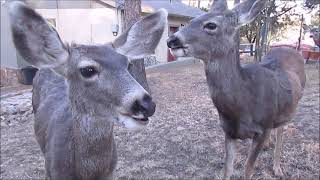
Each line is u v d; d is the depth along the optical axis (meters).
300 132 1.43
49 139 0.77
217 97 0.91
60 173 0.70
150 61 3.78
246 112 0.90
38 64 0.61
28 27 0.58
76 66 0.61
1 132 1.61
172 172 1.16
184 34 0.88
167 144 1.36
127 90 0.57
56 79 0.99
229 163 0.99
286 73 1.04
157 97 2.07
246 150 1.26
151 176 1.13
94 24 3.80
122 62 0.61
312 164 1.16
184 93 2.16
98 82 0.60
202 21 0.88
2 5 3.55
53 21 3.76
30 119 1.78
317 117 1.60
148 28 0.70
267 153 1.24
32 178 1.16
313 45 4.94
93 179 0.67
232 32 0.89
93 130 0.64
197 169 1.17
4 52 3.62
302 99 1.93
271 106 0.93
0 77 3.07
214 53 0.88
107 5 3.70
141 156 1.27
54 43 0.61
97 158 0.66
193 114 1.70
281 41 5.37
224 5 0.91
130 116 0.59
